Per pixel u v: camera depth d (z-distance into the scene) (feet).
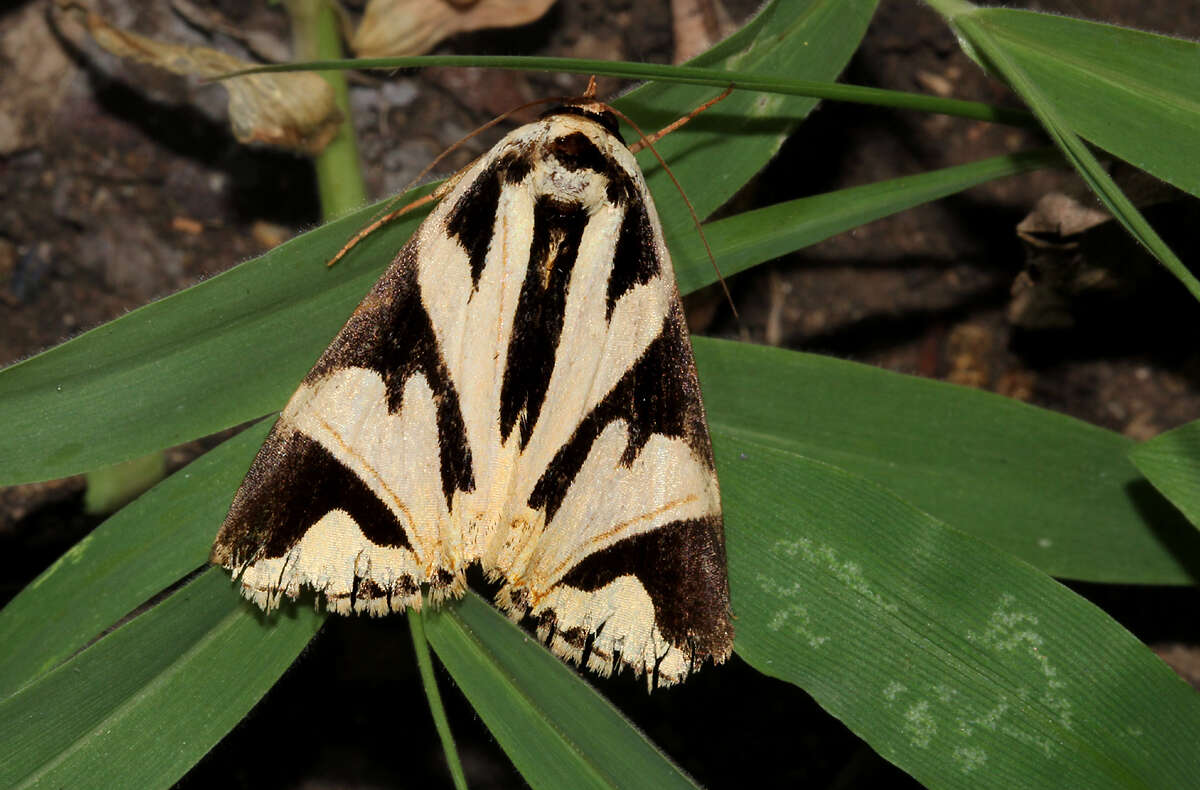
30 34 0.72
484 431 0.64
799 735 0.72
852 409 0.67
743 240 0.67
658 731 0.72
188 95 0.73
